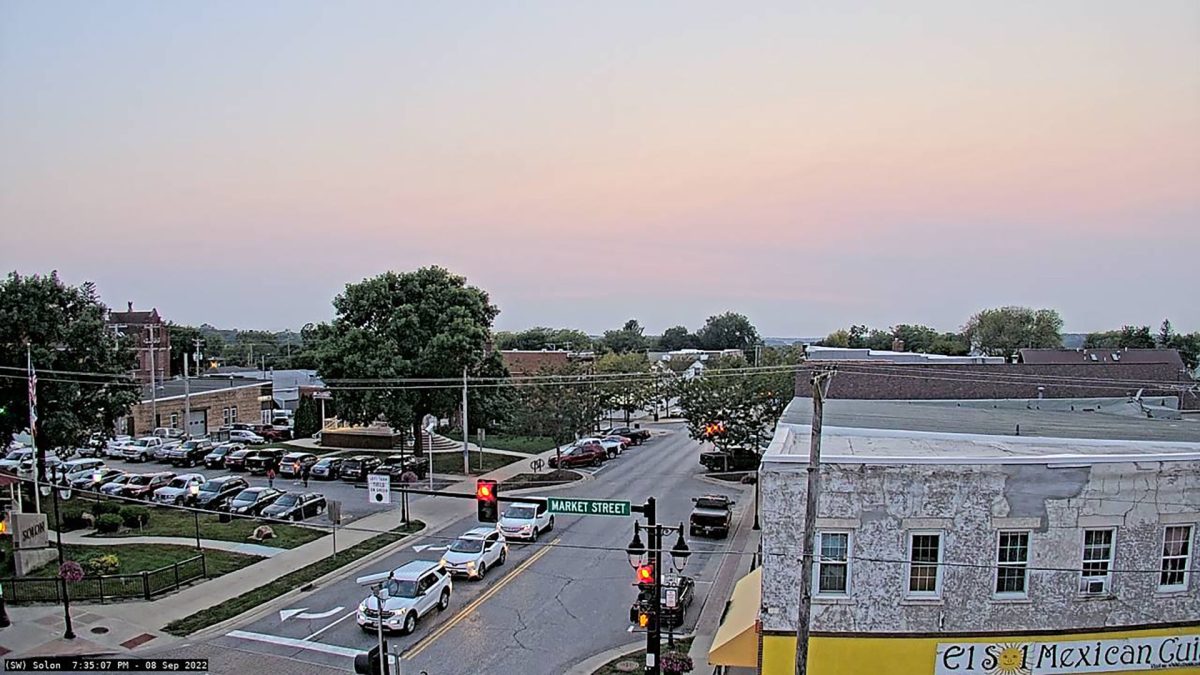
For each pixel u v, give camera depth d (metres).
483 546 31.00
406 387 50.47
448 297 53.28
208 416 73.38
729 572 31.09
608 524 39.09
